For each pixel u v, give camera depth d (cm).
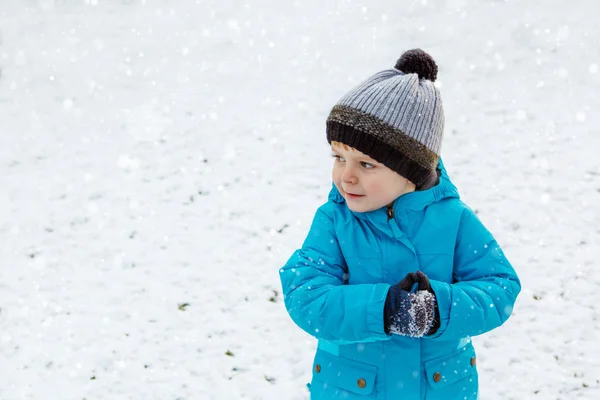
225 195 1020
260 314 813
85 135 1161
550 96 1202
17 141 1148
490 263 377
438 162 400
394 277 370
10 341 777
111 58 1374
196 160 1095
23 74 1318
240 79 1301
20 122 1196
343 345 371
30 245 934
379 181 355
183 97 1253
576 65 1277
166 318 809
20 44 1416
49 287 860
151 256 909
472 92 1226
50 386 715
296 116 1195
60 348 767
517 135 1113
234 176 1058
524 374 722
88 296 845
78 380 723
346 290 349
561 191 992
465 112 1175
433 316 334
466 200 983
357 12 1514
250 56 1373
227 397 697
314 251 380
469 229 381
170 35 1457
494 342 765
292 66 1334
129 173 1070
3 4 1580
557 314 799
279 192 1022
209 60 1365
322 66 1329
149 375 728
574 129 1119
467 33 1395
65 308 826
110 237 945
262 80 1296
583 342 762
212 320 805
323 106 1216
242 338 777
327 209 391
